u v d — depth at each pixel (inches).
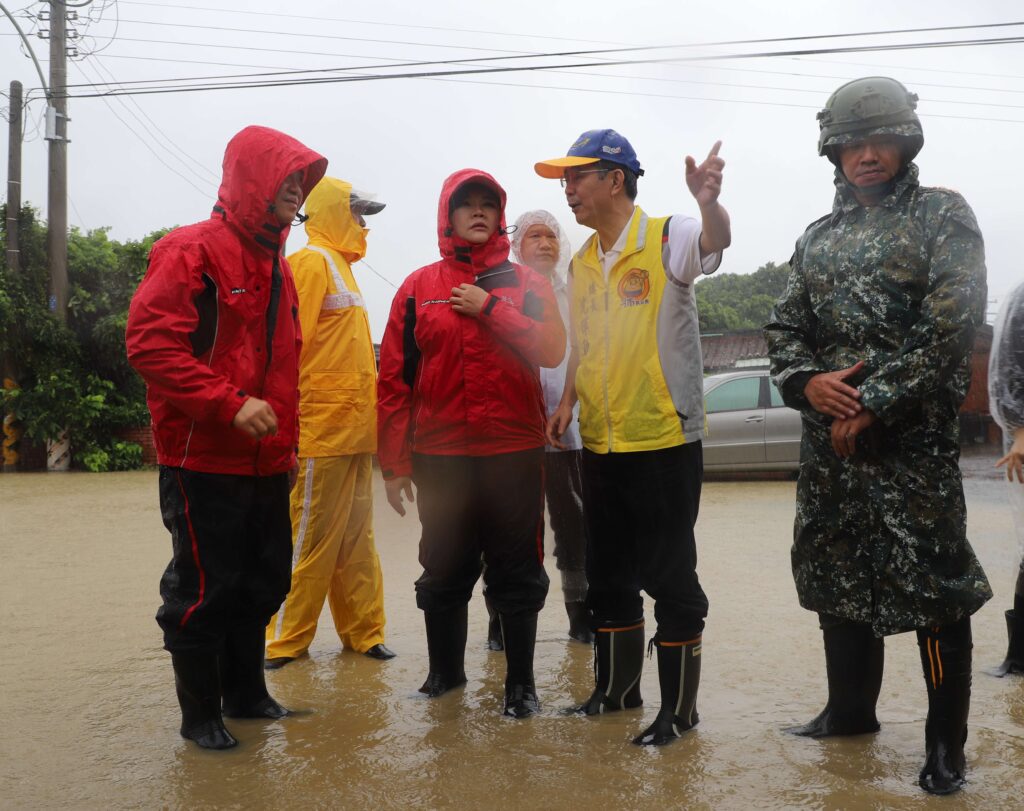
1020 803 97.5
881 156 110.5
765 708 131.6
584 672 155.2
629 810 96.8
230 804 100.5
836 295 112.6
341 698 140.4
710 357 925.8
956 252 104.7
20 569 254.2
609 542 129.6
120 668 156.3
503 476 134.4
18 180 720.3
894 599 106.6
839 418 107.6
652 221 126.0
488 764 110.6
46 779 108.3
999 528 299.1
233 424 114.9
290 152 122.8
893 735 119.0
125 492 502.0
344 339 160.9
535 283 140.8
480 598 216.1
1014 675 146.2
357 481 165.0
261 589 128.9
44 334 696.4
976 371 657.6
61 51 725.9
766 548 275.6
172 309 115.6
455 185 136.1
